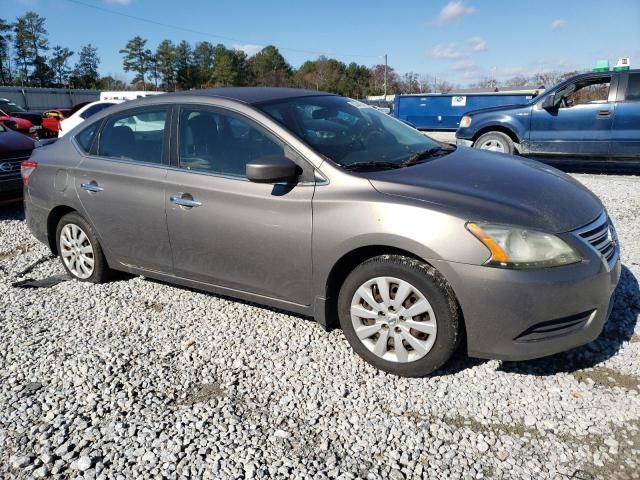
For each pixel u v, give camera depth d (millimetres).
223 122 3764
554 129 9719
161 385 3215
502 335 2875
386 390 3078
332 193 3238
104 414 2951
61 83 94938
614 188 8109
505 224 2857
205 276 3900
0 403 3090
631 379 3088
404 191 3105
